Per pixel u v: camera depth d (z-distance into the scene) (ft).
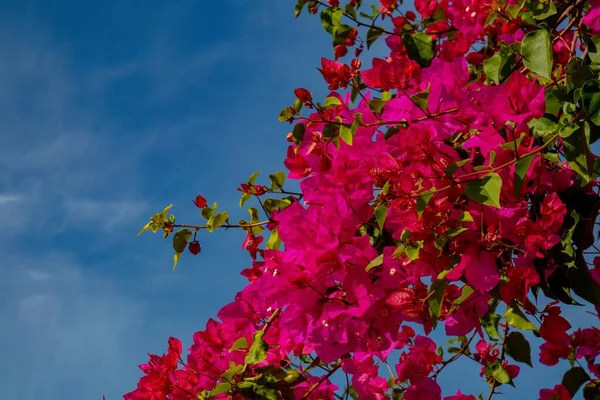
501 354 5.45
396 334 4.86
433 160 4.74
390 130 5.14
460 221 4.73
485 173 4.67
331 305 4.83
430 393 5.29
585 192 4.91
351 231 4.86
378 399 5.32
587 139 4.54
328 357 4.87
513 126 4.79
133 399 5.31
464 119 4.86
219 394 5.24
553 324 4.93
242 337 5.36
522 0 5.12
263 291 4.87
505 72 4.93
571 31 5.39
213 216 5.68
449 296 4.94
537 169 4.79
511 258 4.81
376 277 4.92
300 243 4.86
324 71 5.26
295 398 5.20
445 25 5.81
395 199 4.77
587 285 4.85
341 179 5.04
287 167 5.41
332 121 5.25
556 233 4.90
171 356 5.35
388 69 4.99
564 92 4.67
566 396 5.53
